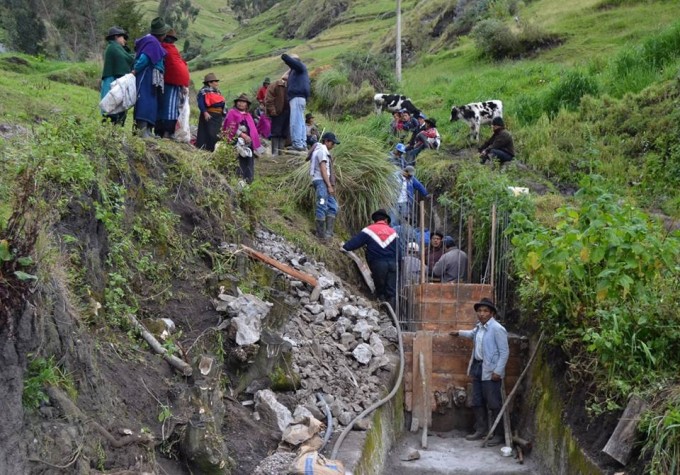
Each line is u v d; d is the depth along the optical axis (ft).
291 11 255.50
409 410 27.91
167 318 21.26
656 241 20.95
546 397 24.98
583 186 24.23
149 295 21.47
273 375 21.86
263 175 37.11
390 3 211.20
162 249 23.15
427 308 29.99
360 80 76.13
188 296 22.63
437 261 34.83
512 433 26.76
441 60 97.09
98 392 15.81
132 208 22.56
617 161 42.75
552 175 43.55
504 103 57.72
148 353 18.84
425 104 66.03
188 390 18.28
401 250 33.58
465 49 97.66
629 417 19.21
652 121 44.80
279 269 27.20
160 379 18.21
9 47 112.68
